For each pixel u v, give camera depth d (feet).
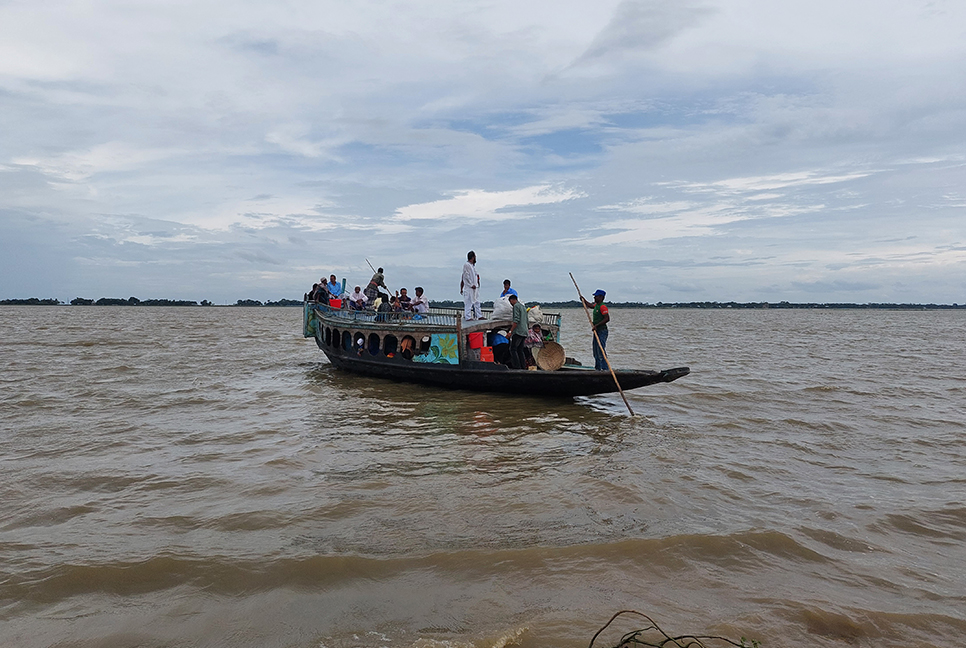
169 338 119.96
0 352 83.92
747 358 85.71
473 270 54.29
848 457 30.01
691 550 18.34
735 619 14.48
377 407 42.93
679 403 45.52
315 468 27.73
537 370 43.93
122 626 14.39
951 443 33.06
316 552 18.22
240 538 19.48
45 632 14.12
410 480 25.76
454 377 48.01
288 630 14.14
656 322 300.20
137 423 37.76
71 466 28.02
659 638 13.51
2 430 35.63
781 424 37.86
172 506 22.59
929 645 13.66
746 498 23.50
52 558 18.01
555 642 13.44
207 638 13.88
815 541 19.35
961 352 101.14
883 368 72.02
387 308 59.93
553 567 17.22
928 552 18.79
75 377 58.59
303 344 109.29
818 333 179.01
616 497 23.30
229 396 48.06
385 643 13.51
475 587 16.14
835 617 14.66
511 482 25.45
